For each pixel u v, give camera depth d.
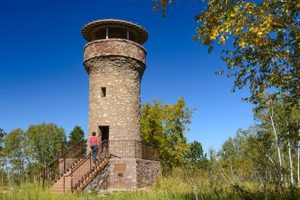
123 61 25.42
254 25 8.56
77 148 24.67
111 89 25.22
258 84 11.05
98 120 24.97
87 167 21.84
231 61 10.68
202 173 10.21
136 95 26.27
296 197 9.52
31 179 12.53
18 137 53.59
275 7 8.81
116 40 25.41
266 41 9.23
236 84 11.32
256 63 10.61
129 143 24.44
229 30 8.54
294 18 8.95
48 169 20.08
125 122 25.00
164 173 28.56
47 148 53.72
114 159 22.06
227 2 8.87
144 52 27.25
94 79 25.83
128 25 26.05
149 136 37.88
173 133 37.72
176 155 36.44
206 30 9.58
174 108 38.22
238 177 10.21
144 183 23.17
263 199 9.30
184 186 14.70
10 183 11.66
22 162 12.38
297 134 11.62
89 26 25.95
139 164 22.52
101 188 20.50
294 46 9.59
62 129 56.94
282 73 10.48
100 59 25.45
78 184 18.45
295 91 10.50
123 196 13.14
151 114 38.09
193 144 38.50
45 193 11.36
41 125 54.75
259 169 7.77
